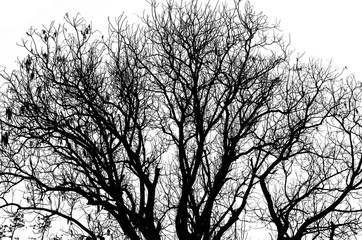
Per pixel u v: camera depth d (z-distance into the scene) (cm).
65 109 1727
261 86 1878
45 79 1708
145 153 1781
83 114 1695
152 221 1644
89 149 1702
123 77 1794
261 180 1723
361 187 1720
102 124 1781
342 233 1795
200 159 1698
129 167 1734
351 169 1809
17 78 1714
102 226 1728
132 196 1789
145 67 1781
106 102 1722
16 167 1689
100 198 1634
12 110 1711
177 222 1650
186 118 1886
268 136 1880
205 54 1803
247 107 1883
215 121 1738
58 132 1689
